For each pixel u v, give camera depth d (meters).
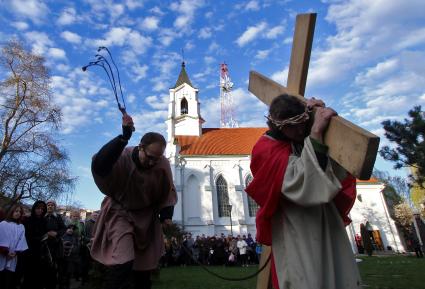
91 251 3.34
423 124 18.64
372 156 1.55
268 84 2.95
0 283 6.82
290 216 1.95
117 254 3.11
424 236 18.31
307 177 1.73
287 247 1.93
